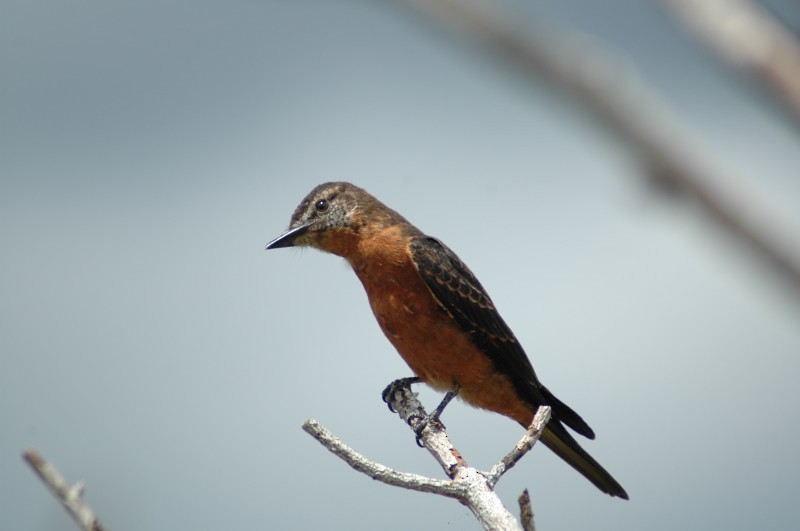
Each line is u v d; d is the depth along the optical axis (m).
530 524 7.43
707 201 4.44
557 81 4.65
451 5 4.82
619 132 4.54
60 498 6.52
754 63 4.64
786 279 4.33
